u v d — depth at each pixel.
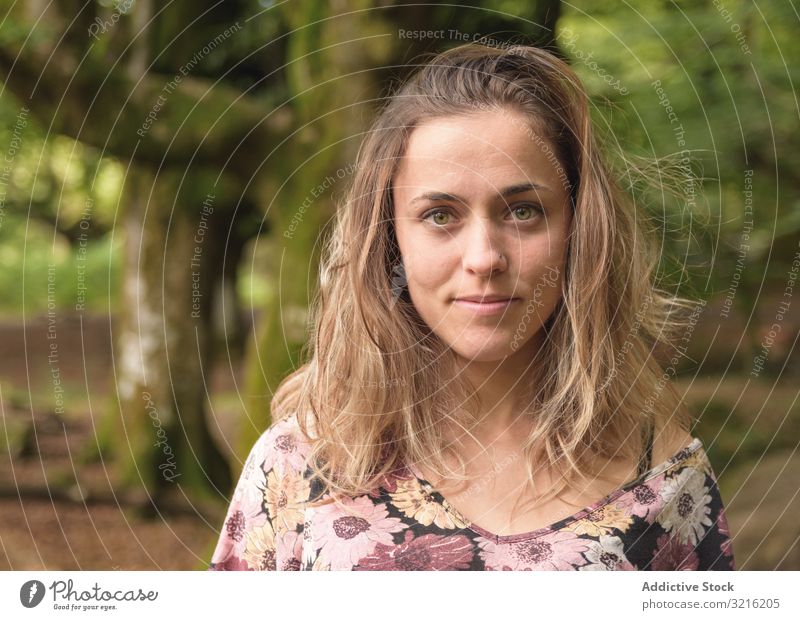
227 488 3.66
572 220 0.92
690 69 2.75
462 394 0.92
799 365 4.02
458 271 0.81
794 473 2.96
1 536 3.01
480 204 0.80
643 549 0.90
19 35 2.47
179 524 3.31
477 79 0.85
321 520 0.90
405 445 0.91
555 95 0.90
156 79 2.64
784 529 2.63
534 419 0.93
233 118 2.46
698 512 0.96
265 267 5.38
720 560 0.97
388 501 0.90
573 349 0.92
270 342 2.25
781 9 2.66
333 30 2.17
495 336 0.81
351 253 0.95
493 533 0.88
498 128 0.81
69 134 2.55
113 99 2.53
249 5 3.38
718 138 2.66
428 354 0.93
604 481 0.92
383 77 2.13
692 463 0.97
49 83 2.50
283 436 0.97
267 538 0.95
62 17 2.70
